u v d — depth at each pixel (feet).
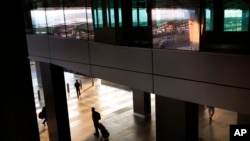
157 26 22.89
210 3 18.84
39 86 86.17
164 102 25.09
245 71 16.60
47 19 40.27
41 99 75.05
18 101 6.23
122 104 68.44
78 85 75.56
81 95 78.74
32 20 44.01
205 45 19.39
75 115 61.62
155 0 22.68
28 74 6.43
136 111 59.16
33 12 43.32
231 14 17.87
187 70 20.04
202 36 19.52
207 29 19.19
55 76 42.75
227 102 17.85
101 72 29.32
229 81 17.53
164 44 22.41
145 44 24.66
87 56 31.30
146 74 23.47
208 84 18.84
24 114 6.37
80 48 32.32
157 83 22.68
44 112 55.31
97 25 29.76
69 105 69.15
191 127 24.57
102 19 29.09
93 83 91.15
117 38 27.22
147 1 23.49
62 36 37.37
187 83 20.24
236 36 17.76
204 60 18.78
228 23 18.02
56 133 44.52
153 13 23.09
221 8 18.34
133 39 25.70
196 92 19.71
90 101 72.33
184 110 23.56
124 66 25.71
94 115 49.70
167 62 21.47
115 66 26.86
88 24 31.24
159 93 22.72
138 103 58.18
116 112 62.49
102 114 61.62
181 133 24.20
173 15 21.31
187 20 20.33
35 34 42.96
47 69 42.42
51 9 38.86
